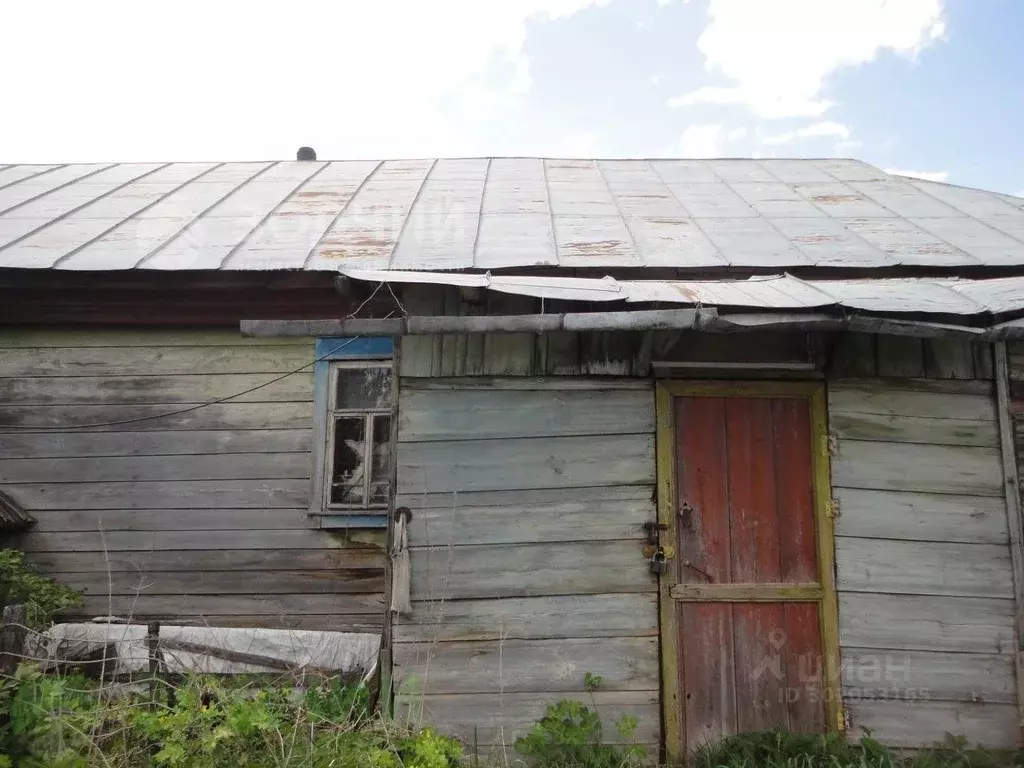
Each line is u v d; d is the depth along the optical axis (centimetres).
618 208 607
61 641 428
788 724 369
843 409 389
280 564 498
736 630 376
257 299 518
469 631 373
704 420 392
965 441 389
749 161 821
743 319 319
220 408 517
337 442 519
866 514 382
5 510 485
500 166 789
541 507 383
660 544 378
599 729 355
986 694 369
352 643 447
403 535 378
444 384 391
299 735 349
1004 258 459
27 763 311
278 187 686
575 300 361
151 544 502
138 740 344
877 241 507
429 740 332
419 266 450
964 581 378
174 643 440
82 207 602
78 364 522
